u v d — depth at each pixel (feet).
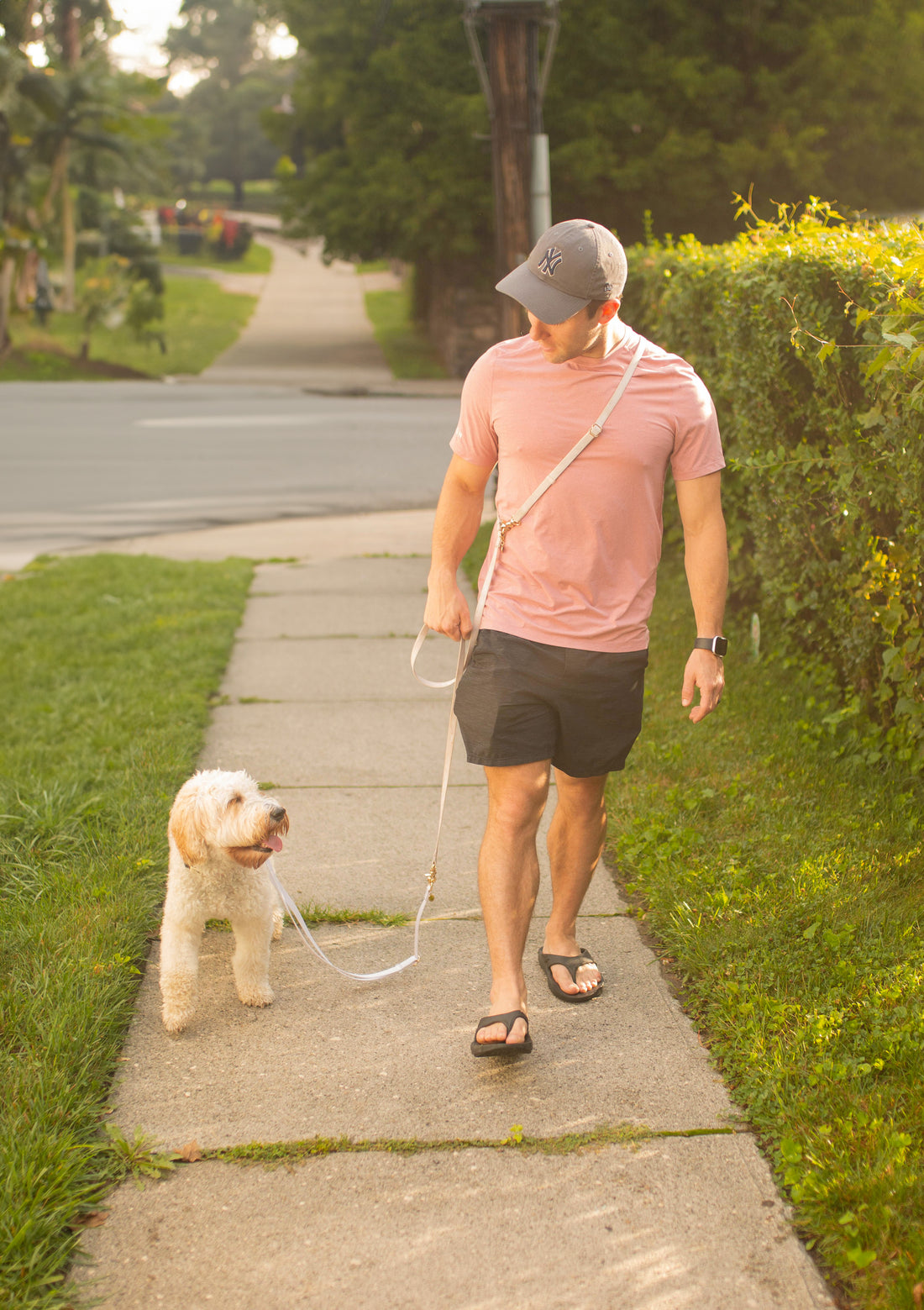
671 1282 7.84
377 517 37.24
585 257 8.76
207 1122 9.47
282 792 16.05
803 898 12.09
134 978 11.47
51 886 12.85
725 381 18.98
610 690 9.82
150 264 110.22
